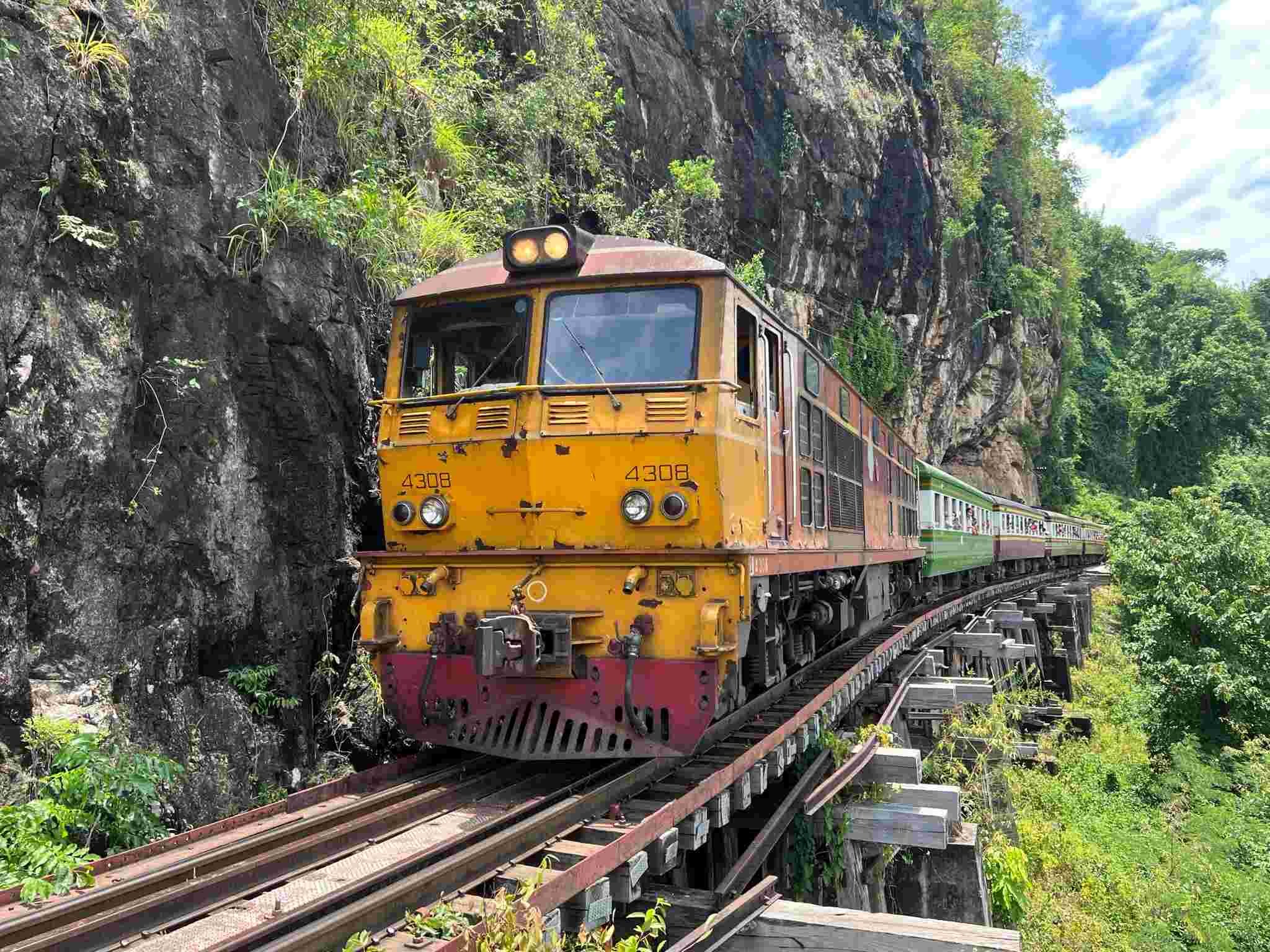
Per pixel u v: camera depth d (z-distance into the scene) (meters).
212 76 7.77
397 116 10.84
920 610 19.36
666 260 6.71
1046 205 55.34
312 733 7.89
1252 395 66.06
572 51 16.22
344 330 8.70
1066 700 29.50
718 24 23.53
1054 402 54.88
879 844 10.70
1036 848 17.84
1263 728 26.16
